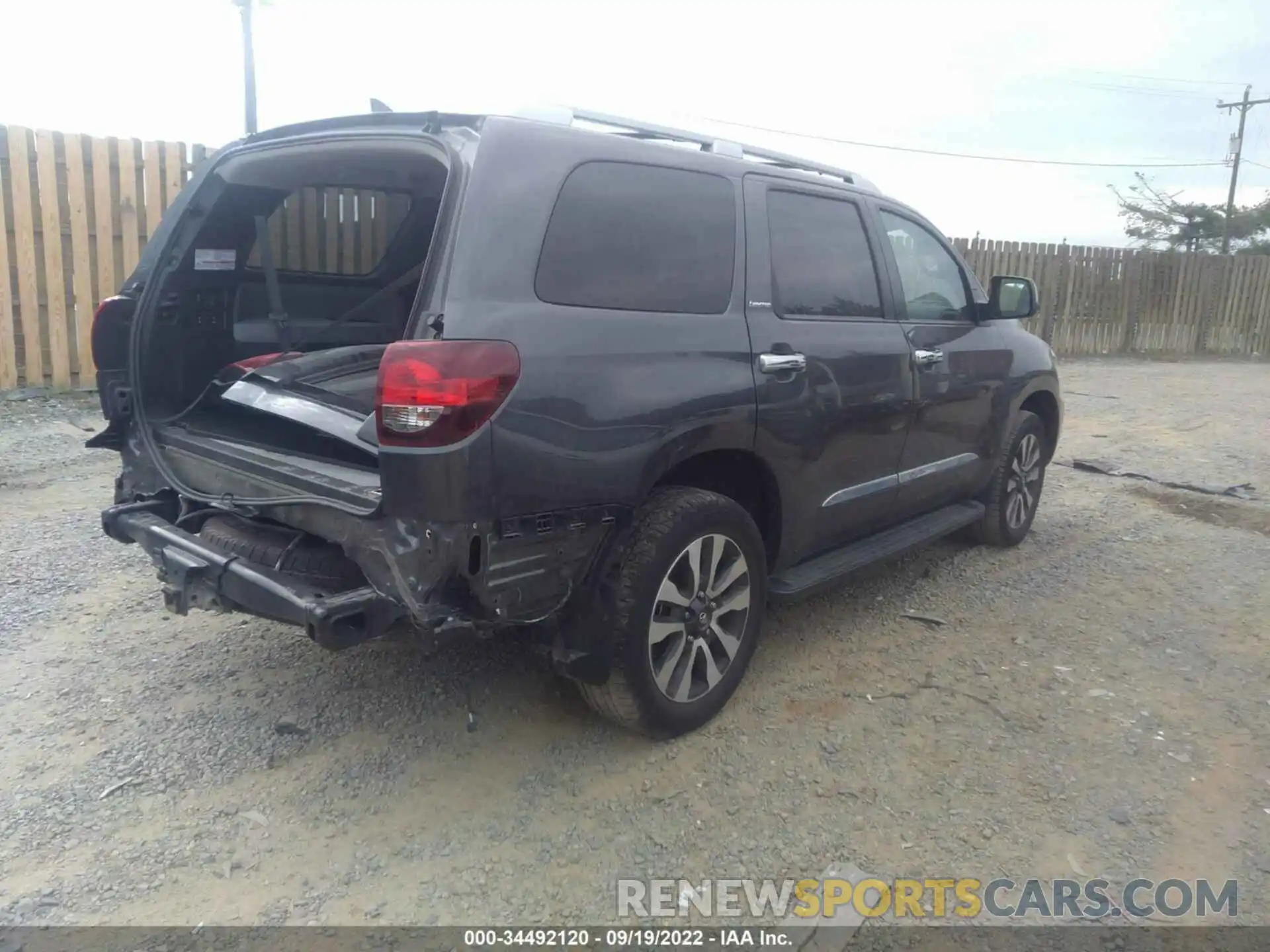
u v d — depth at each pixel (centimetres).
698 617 350
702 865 291
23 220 834
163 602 471
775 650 436
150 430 394
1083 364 1616
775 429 371
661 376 323
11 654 414
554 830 306
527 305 293
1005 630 464
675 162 354
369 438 294
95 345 394
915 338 458
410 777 331
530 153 309
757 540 370
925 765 345
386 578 281
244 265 433
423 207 465
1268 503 693
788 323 383
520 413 282
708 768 340
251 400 361
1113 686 407
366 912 269
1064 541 605
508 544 287
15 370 852
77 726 359
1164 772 344
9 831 299
